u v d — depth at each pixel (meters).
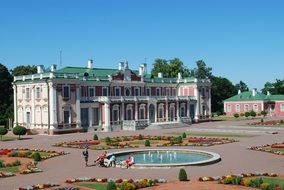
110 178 33.72
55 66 91.00
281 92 171.25
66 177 34.72
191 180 32.25
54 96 81.62
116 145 58.12
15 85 89.38
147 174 35.41
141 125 93.00
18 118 89.12
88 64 99.62
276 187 27.36
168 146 56.66
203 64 170.00
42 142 65.31
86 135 77.12
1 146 60.88
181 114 109.44
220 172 35.78
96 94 92.81
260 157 44.59
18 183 32.25
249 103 145.38
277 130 80.31
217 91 161.25
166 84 112.19
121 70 99.31
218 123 106.25
